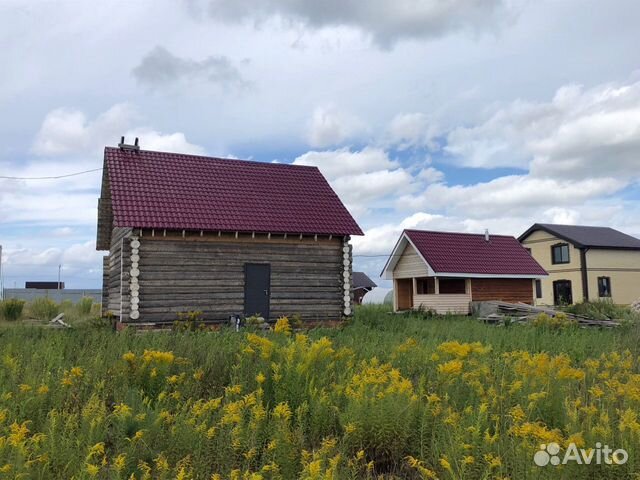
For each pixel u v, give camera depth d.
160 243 16.25
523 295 31.05
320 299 18.19
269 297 17.48
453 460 4.10
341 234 18.42
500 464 3.87
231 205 18.00
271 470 4.11
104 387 6.42
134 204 16.48
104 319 17.08
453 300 28.98
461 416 5.05
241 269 17.19
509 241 32.69
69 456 4.14
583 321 17.72
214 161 20.09
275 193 19.45
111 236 21.23
